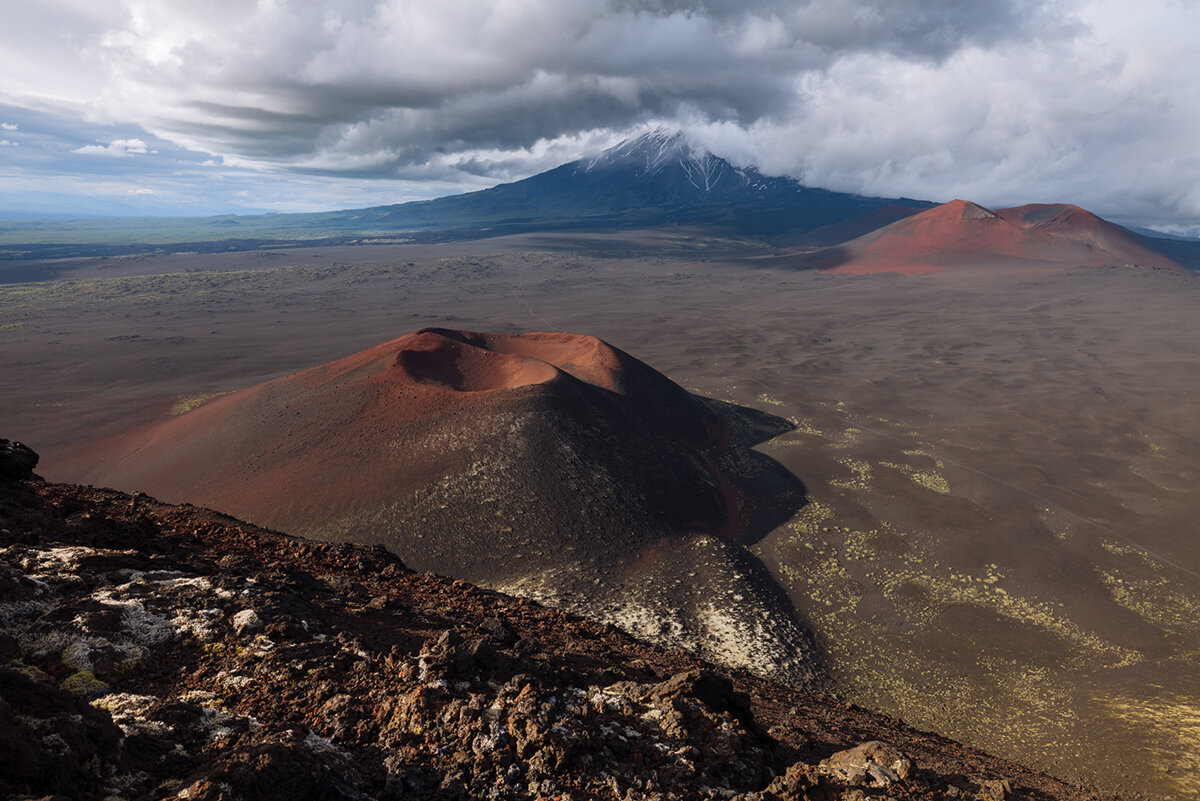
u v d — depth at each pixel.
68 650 7.01
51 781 4.74
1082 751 28.98
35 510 11.73
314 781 5.62
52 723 5.13
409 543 50.53
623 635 17.34
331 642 8.53
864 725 17.00
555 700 7.69
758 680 20.00
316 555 14.65
